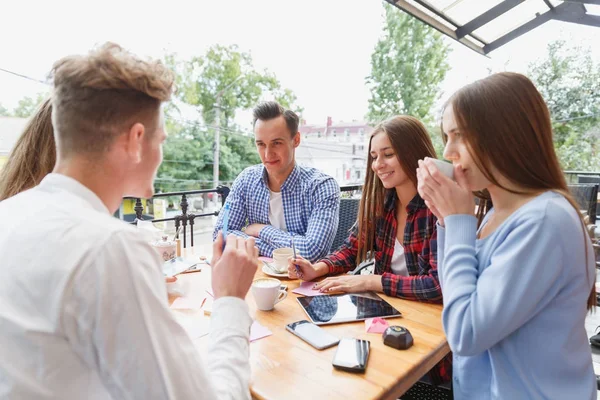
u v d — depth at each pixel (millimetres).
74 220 472
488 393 795
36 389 441
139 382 441
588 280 710
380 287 1203
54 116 534
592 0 3322
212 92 12398
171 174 11281
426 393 1238
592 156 6301
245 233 1865
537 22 4227
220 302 698
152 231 1399
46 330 430
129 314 434
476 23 3875
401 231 1492
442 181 838
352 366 746
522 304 663
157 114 577
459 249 790
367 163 1536
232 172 12500
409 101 10359
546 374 716
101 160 538
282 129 1732
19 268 448
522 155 741
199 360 509
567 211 688
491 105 748
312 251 1618
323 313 1037
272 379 721
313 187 1791
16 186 994
